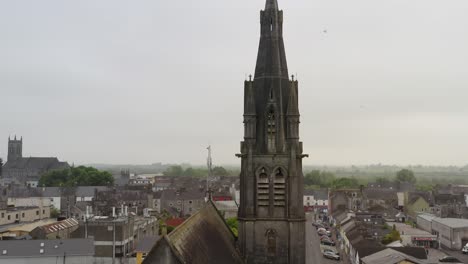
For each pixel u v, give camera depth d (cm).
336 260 14600
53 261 10944
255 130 5825
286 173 5747
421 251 12119
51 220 18362
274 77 5866
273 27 5988
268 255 5734
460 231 15912
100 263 12750
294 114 5778
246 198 5766
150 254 3953
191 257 4234
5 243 11081
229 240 5881
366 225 17038
